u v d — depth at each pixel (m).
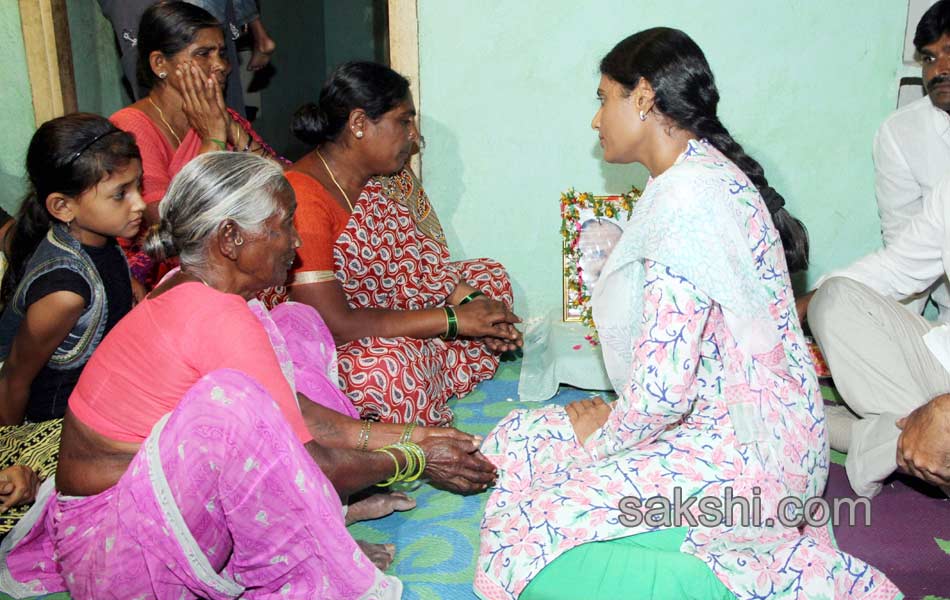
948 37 3.26
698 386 2.24
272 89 6.57
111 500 1.99
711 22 3.91
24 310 2.49
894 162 3.73
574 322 3.99
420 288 3.47
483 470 2.49
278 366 2.10
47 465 2.40
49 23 4.17
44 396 2.56
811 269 4.26
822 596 2.11
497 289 3.90
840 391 2.99
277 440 1.94
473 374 3.63
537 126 4.05
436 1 3.90
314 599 2.08
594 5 3.89
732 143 2.23
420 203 3.59
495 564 2.23
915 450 2.55
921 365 2.86
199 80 3.23
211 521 1.99
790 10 3.88
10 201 4.39
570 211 3.99
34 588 2.34
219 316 2.03
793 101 4.00
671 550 2.16
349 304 3.26
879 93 3.96
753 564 2.13
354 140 3.08
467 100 4.03
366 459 2.29
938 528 2.69
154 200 3.12
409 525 2.70
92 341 2.54
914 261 3.12
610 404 2.61
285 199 2.11
